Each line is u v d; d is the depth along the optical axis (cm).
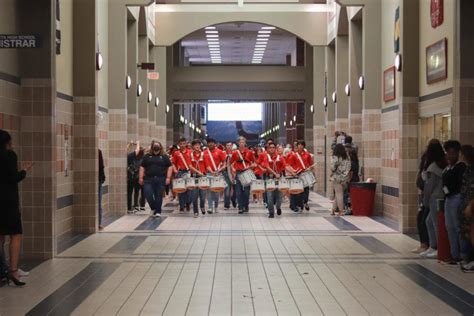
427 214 1218
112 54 1953
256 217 1873
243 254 1209
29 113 1173
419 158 1527
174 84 3400
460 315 762
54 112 1182
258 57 4788
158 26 2667
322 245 1323
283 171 1964
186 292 887
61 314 768
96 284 941
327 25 2673
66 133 1461
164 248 1282
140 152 1984
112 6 1953
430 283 950
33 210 1171
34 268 1073
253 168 1959
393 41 1798
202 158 1931
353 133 2212
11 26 1136
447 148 1078
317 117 2945
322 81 2912
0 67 1078
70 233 1492
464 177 1001
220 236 1459
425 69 1507
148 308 796
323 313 773
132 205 2116
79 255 1202
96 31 1534
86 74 1520
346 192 1980
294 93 3412
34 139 1173
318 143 2970
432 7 1450
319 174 3000
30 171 1171
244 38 3903
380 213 1933
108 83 1948
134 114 2236
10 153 933
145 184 1869
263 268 1068
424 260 1148
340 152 1903
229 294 874
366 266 1088
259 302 829
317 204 2362
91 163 1518
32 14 1173
